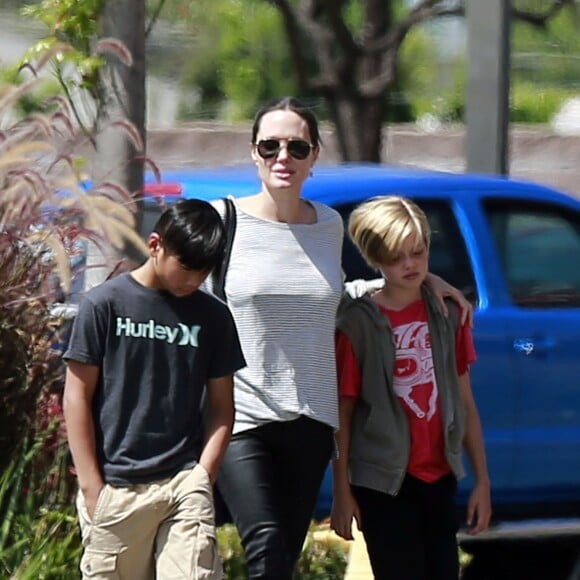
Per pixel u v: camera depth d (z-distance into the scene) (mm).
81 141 21547
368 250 18469
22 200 19328
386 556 18344
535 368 25516
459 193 25922
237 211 18516
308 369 18203
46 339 20078
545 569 26953
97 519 16391
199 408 16859
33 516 19500
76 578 19125
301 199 19312
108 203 19453
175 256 16047
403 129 70062
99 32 23297
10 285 19500
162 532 16609
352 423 18719
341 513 18500
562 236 26906
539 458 25688
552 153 66188
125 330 16375
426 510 18562
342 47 44969
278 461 18438
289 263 18328
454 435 18500
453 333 18734
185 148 64312
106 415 16438
